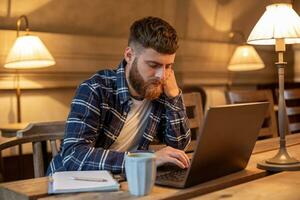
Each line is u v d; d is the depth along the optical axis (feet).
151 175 3.43
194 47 14.70
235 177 4.04
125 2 12.01
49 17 10.80
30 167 11.04
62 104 11.87
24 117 11.10
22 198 3.51
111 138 4.78
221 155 3.90
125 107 4.80
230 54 16.15
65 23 11.19
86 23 11.58
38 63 9.62
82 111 4.49
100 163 4.13
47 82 11.14
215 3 14.49
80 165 4.18
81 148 4.27
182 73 14.48
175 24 13.79
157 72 4.54
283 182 3.82
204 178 3.82
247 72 16.98
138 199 3.34
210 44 15.25
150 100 4.98
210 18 14.73
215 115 3.54
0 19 10.04
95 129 4.54
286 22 4.36
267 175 4.29
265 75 17.83
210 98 15.72
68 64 11.47
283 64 4.40
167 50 4.39
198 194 3.59
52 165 4.60
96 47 12.03
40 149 5.14
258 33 4.50
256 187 3.67
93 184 3.61
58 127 5.28
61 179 3.77
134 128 4.95
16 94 10.77
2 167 9.91
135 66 4.58
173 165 4.26
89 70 11.98
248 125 4.10
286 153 4.42
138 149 5.02
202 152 3.62
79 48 11.64
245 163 4.38
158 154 4.16
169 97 5.14
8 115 10.77
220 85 16.15
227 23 15.51
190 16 14.05
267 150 5.61
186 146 5.34
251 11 16.03
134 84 4.67
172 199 3.41
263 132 8.12
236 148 4.09
